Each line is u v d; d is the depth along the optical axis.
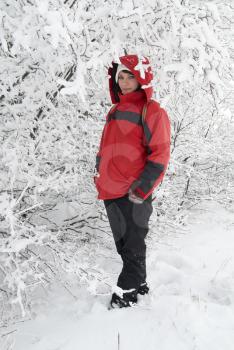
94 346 2.19
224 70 2.58
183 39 2.31
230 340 2.23
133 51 2.75
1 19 1.87
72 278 2.88
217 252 3.68
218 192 5.06
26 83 2.96
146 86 2.26
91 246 3.39
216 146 4.62
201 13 2.49
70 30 1.76
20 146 2.69
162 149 2.27
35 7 1.81
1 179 2.54
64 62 2.66
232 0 3.04
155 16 2.57
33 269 2.62
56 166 3.21
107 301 2.65
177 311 2.47
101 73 2.97
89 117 3.39
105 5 2.33
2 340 2.24
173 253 3.53
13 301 2.03
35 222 3.28
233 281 3.00
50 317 2.47
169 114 3.96
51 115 3.14
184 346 2.19
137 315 2.45
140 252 2.48
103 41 2.57
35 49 2.68
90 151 3.28
